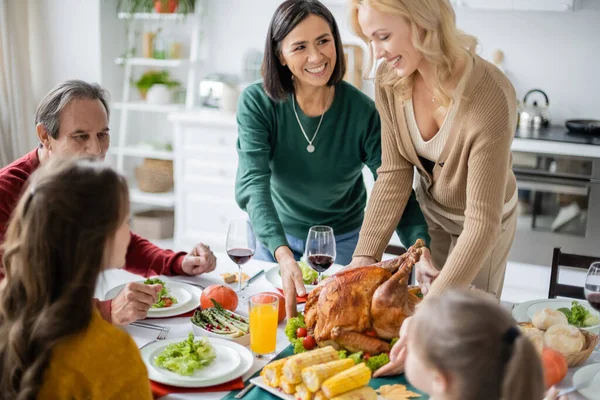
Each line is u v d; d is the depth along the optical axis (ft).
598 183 11.85
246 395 4.68
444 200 6.79
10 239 3.80
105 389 3.77
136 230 15.38
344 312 5.19
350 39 14.47
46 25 15.34
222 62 15.44
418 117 6.36
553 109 13.73
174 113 14.29
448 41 5.58
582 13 13.09
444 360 3.20
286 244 6.65
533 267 12.62
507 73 13.85
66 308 3.68
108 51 15.25
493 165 5.74
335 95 7.60
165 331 5.65
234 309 6.04
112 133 15.72
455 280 5.65
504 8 12.75
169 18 14.98
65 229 3.66
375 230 6.73
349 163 7.86
